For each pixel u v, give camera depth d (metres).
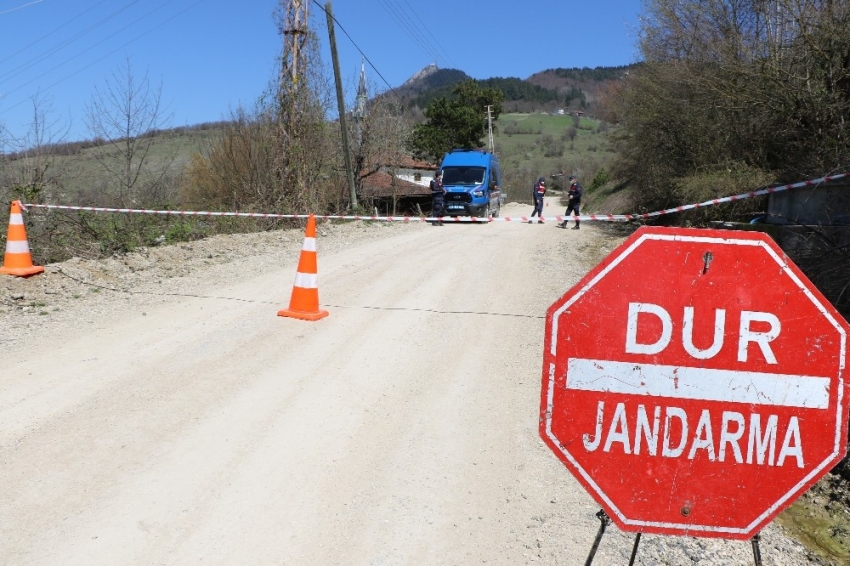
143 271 10.36
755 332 2.47
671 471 2.51
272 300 8.91
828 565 3.82
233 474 4.39
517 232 18.83
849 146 9.76
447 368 6.46
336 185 23.53
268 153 19.34
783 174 11.91
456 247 14.69
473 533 3.85
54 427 4.94
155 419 5.12
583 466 2.54
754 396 2.47
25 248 9.25
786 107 11.30
